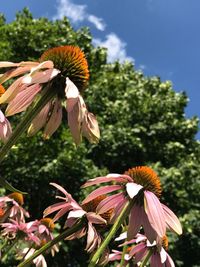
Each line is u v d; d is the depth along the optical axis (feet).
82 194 37.22
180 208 41.55
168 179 40.88
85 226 9.74
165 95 51.98
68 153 38.14
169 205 41.19
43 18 49.98
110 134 43.06
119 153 43.55
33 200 39.75
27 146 38.32
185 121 48.91
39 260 12.96
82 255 36.32
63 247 34.04
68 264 36.76
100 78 50.72
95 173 38.73
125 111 46.80
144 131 44.98
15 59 46.73
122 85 50.78
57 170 38.04
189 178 43.01
